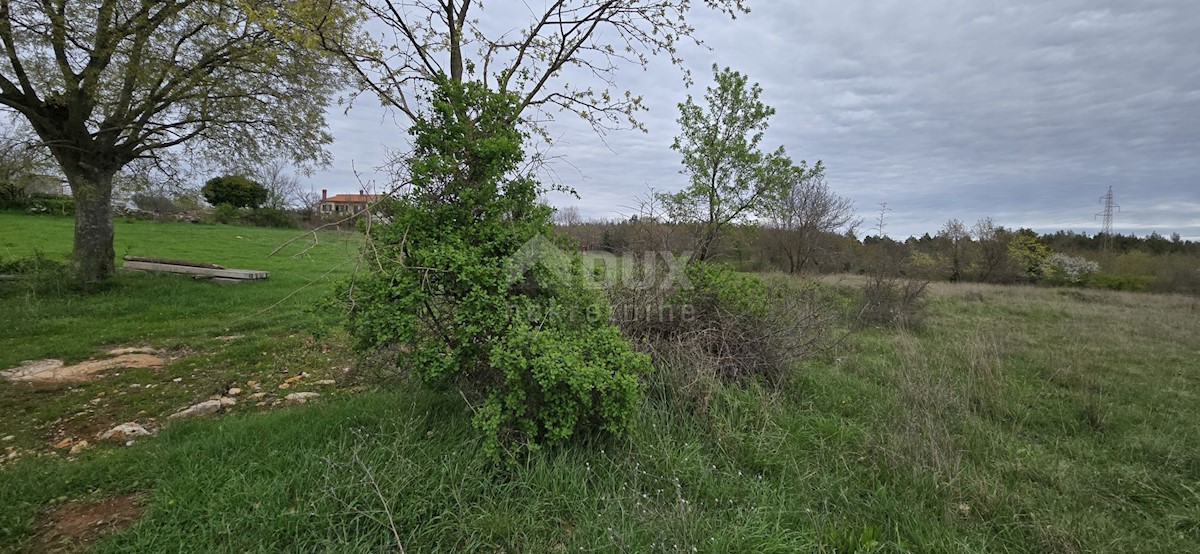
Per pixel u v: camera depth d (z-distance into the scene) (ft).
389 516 8.07
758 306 16.33
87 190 29.96
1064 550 8.91
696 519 8.91
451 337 10.96
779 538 8.45
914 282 38.73
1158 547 9.23
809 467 11.23
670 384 13.41
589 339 10.87
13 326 22.81
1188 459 12.63
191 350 20.24
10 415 13.56
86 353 19.34
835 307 20.45
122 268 39.70
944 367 18.56
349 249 10.92
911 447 11.33
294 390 15.66
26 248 49.83
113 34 28.12
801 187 62.69
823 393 15.90
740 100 21.88
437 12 16.21
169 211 98.07
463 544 8.39
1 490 9.29
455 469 9.64
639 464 10.54
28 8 26.45
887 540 8.89
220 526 8.19
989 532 9.41
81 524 8.56
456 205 11.64
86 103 29.81
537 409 10.58
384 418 11.76
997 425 14.19
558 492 9.44
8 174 28.96
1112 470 11.93
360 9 16.39
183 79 31.99
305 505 8.71
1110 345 26.07
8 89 29.17
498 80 13.42
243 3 14.52
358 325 10.57
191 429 12.13
